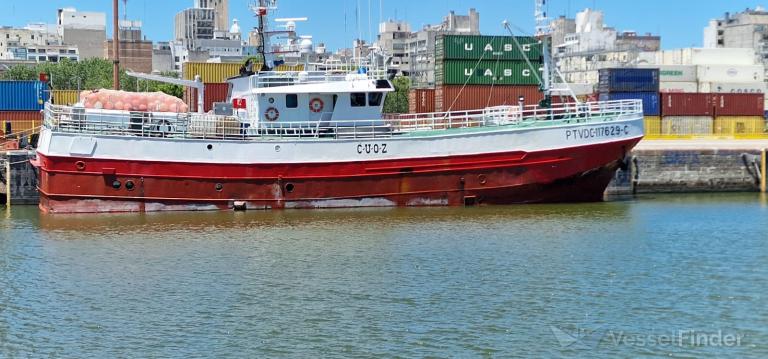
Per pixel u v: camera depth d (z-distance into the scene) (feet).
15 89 160.66
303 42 136.26
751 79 339.98
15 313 74.95
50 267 91.20
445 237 105.70
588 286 82.69
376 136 126.11
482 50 192.24
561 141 128.57
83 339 68.39
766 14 568.82
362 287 82.48
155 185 121.08
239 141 121.90
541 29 140.05
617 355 64.85
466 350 65.67
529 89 194.18
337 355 64.75
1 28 645.92
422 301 77.77
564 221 117.50
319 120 128.57
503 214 122.21
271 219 117.29
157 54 573.33
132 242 103.35
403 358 64.08
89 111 120.37
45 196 121.90
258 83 128.47
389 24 582.76
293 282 84.48
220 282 84.74
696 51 400.88
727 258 94.79
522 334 69.15
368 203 126.00
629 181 159.84
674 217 123.24
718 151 161.89
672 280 84.94
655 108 203.82
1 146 150.10
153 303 77.77
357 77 131.23
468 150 127.03
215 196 122.72
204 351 65.72
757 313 74.33
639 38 609.01
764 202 143.74
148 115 121.49
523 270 88.84
